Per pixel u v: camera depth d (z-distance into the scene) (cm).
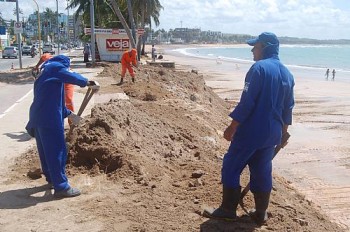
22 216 505
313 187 988
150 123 927
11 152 777
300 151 1332
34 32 11669
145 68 2370
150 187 589
